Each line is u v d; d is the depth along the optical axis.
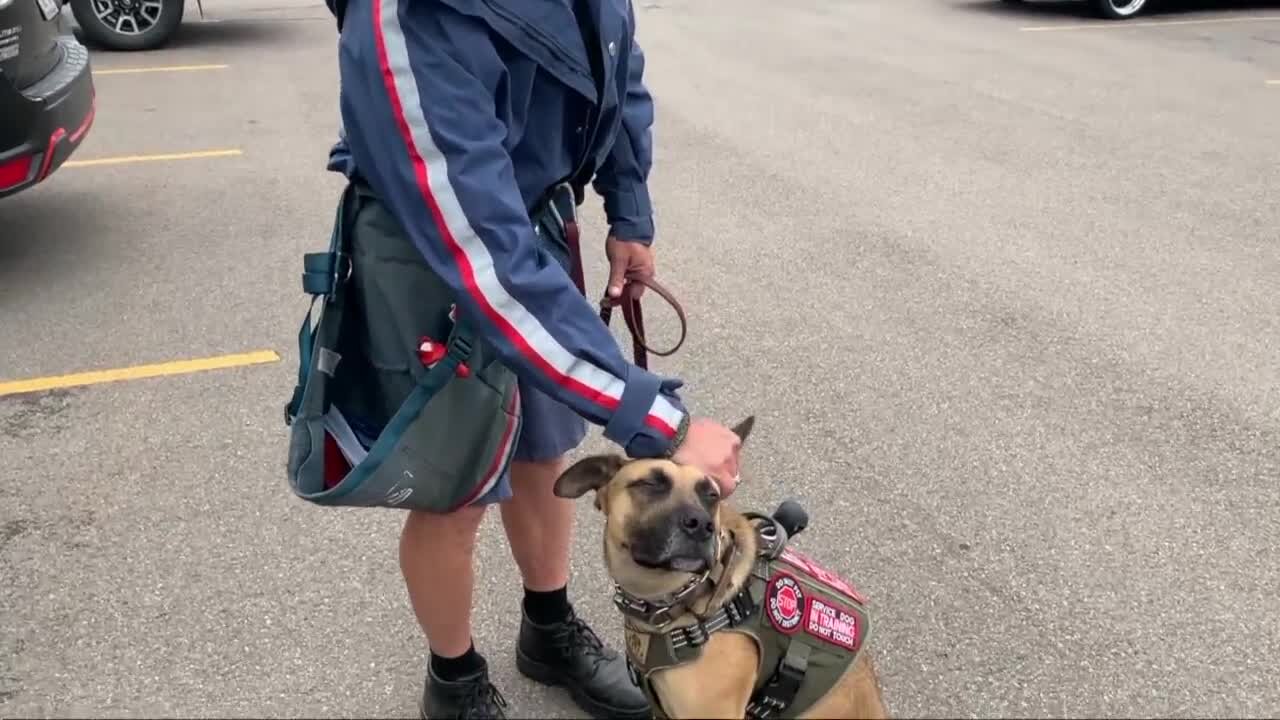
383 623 3.05
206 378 4.44
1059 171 7.26
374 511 3.56
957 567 3.27
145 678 2.83
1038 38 11.95
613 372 1.97
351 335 2.29
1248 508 3.56
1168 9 13.73
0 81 4.87
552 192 2.27
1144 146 7.79
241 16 13.46
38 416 4.14
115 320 4.98
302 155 7.55
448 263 1.89
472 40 1.89
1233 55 10.84
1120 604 3.11
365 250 2.16
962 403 4.24
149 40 11.20
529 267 1.91
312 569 3.27
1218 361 4.57
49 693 2.77
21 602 3.11
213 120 8.45
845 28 12.85
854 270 5.60
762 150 7.81
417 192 1.87
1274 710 2.73
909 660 2.90
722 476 2.06
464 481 2.23
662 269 5.62
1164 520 3.49
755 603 2.21
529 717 2.77
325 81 9.78
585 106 2.17
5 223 6.28
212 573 3.25
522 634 2.81
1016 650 2.94
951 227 6.23
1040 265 5.65
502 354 1.92
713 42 12.05
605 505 2.27
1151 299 5.21
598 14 2.09
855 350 4.70
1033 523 3.48
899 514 3.54
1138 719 2.71
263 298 5.23
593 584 3.21
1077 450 3.90
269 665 2.89
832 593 2.32
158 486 3.68
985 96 9.30
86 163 7.39
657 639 2.21
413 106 1.85
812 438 3.99
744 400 4.27
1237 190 6.83
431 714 2.62
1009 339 4.79
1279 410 4.17
